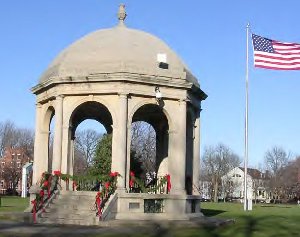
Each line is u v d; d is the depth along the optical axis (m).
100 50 33.28
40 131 35.91
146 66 32.53
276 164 158.12
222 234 23.52
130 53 32.88
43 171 35.31
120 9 36.81
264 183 162.88
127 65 32.06
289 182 141.12
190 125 36.09
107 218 28.25
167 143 38.09
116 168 31.05
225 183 147.00
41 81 35.44
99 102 32.22
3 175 123.31
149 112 37.72
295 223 31.77
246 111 42.94
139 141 73.19
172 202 31.69
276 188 143.12
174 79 32.94
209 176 143.38
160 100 32.91
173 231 23.94
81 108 35.97
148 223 27.59
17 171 123.12
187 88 33.47
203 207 59.28
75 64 32.91
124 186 30.77
